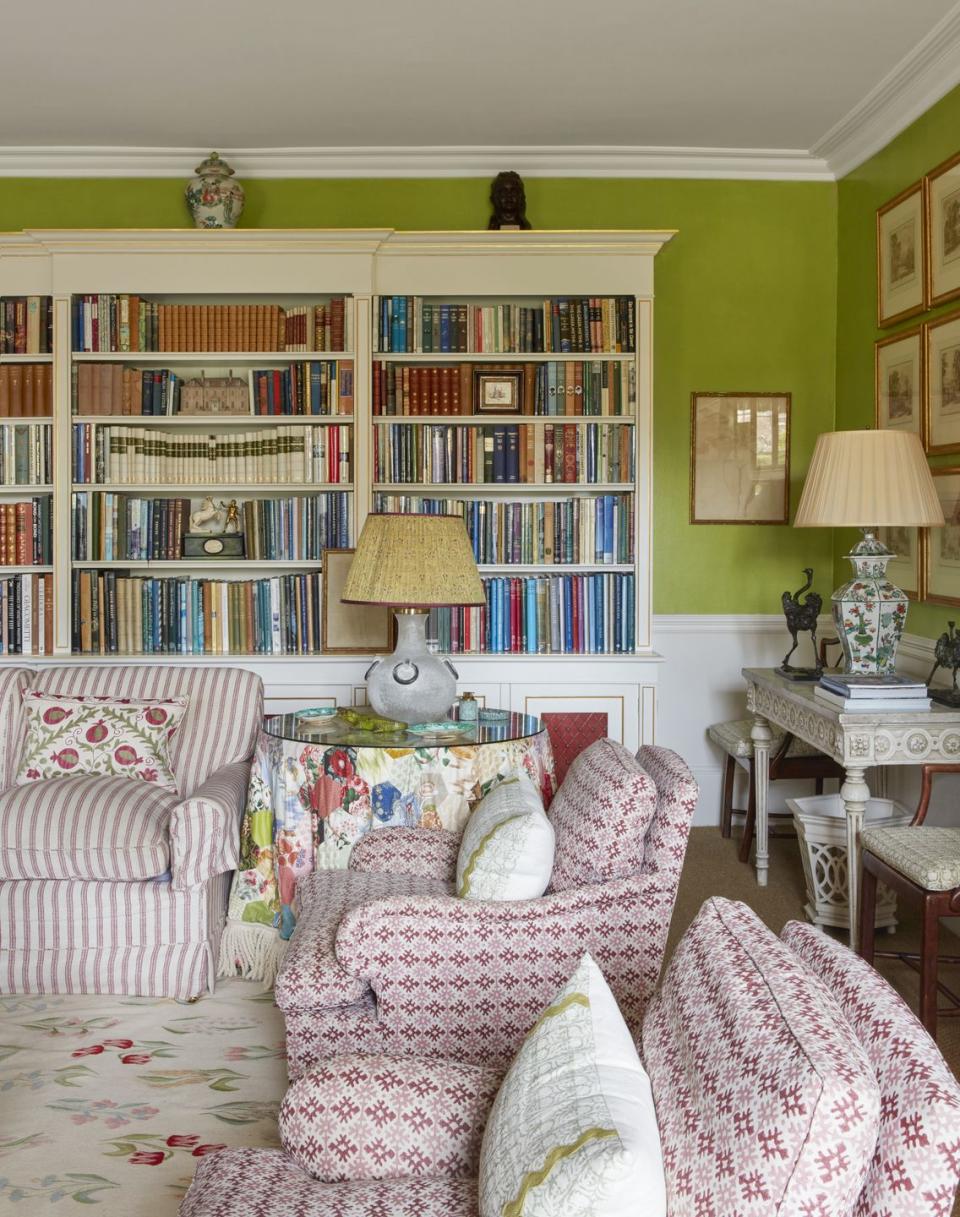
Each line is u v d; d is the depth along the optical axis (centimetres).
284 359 481
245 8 352
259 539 476
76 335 470
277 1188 155
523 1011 226
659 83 416
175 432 495
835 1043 114
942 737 338
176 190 497
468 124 457
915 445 371
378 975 225
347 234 460
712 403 513
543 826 240
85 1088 268
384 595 332
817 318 513
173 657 464
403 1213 147
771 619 519
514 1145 129
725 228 509
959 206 382
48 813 315
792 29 369
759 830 441
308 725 355
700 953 147
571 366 476
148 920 320
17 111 439
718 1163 112
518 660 469
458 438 477
